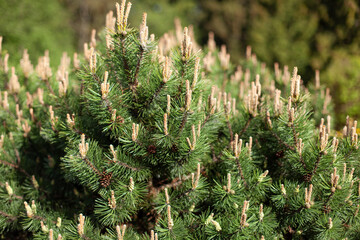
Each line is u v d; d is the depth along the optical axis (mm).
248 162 2670
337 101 5957
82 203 3148
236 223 2379
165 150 2555
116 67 2502
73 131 2602
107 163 2490
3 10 12016
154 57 2699
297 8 11391
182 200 2682
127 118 2531
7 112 3664
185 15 21594
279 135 2754
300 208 2523
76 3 18781
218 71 4500
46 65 3324
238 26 16703
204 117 2672
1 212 2975
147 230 3006
